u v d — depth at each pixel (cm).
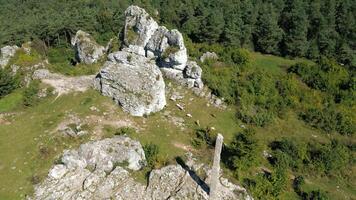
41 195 4766
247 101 7381
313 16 9931
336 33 9550
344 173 6353
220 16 9456
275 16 9981
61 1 13175
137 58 6688
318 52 9456
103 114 6141
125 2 11588
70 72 7356
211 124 6644
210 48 8550
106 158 5197
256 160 5816
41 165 5169
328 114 7506
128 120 6156
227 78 7750
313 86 8288
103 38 8750
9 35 9894
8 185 4916
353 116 7550
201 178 5184
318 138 7044
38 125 5872
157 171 5088
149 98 6384
